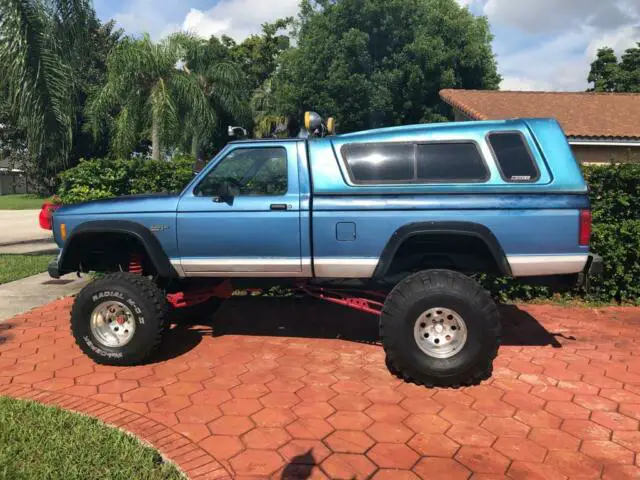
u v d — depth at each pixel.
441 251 4.52
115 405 3.91
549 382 4.28
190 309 5.83
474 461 3.17
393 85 25.33
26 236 15.30
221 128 20.84
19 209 28.80
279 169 4.59
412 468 3.10
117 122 14.71
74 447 3.25
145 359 4.67
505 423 3.62
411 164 4.34
